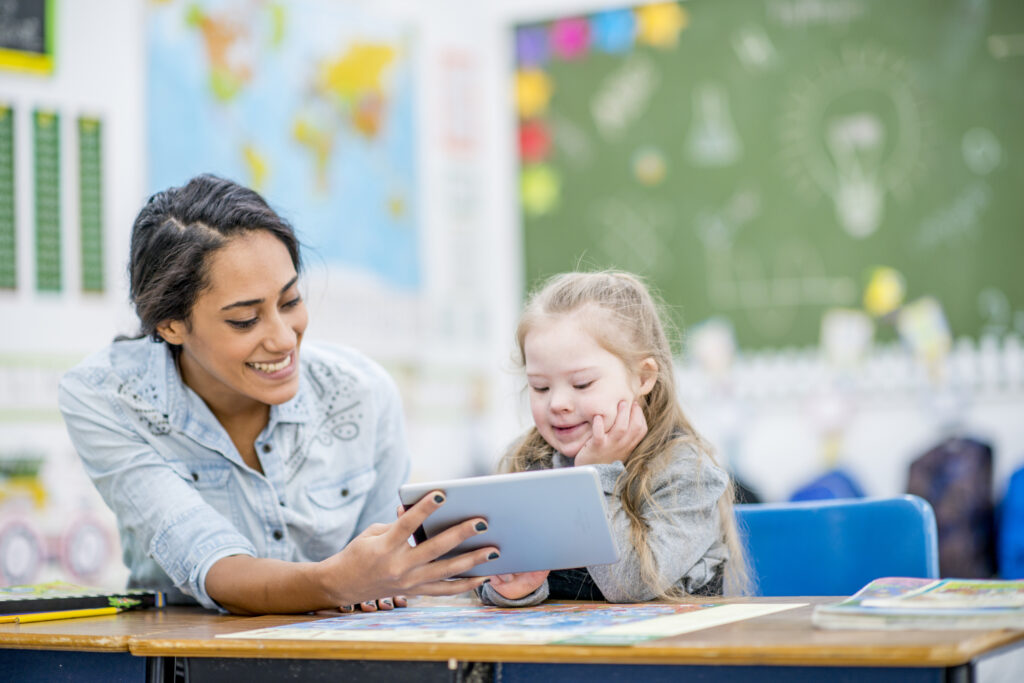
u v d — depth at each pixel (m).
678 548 1.28
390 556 1.17
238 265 1.35
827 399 3.68
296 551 1.58
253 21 3.35
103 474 1.48
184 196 1.41
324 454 1.60
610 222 3.96
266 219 1.38
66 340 2.82
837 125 3.68
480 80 4.06
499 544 1.20
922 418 3.59
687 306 3.85
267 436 1.55
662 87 3.89
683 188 3.86
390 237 3.75
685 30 3.85
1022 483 3.47
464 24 4.02
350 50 3.65
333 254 3.57
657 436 1.39
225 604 1.34
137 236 1.42
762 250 3.77
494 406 4.05
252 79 3.35
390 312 3.73
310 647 0.99
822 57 3.70
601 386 1.35
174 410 1.50
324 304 3.52
